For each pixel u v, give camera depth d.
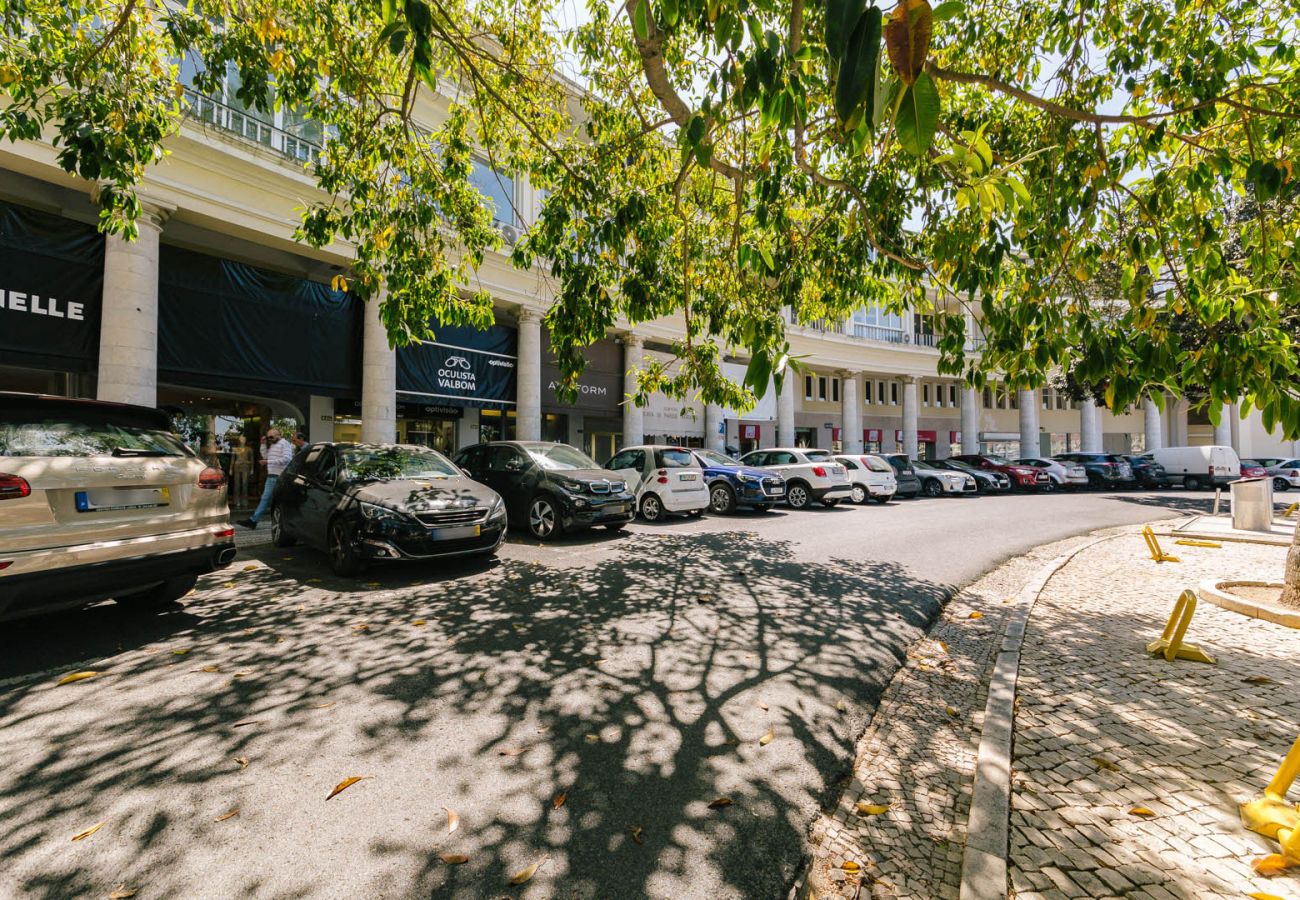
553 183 6.49
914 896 2.11
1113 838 2.35
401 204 7.16
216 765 2.82
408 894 2.03
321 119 6.36
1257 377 2.47
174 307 10.23
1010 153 5.16
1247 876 2.14
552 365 17.03
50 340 8.76
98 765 2.80
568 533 10.28
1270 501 10.74
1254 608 5.37
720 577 6.93
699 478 12.66
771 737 3.21
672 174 7.40
